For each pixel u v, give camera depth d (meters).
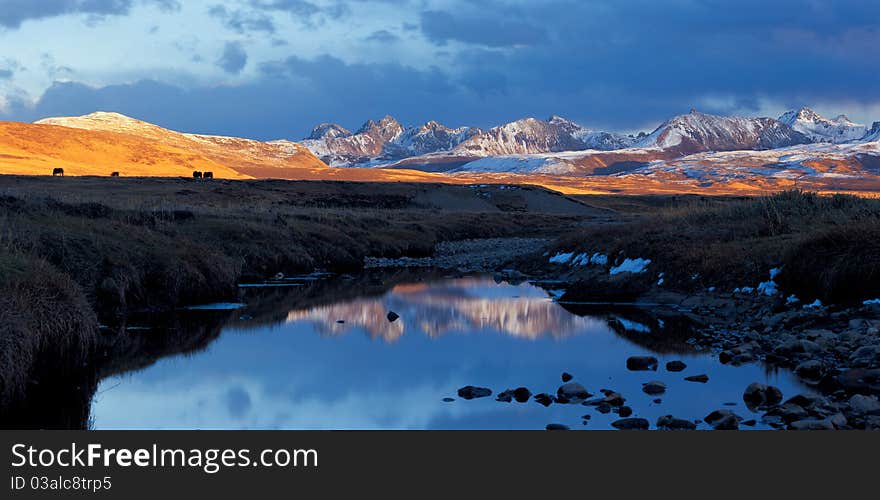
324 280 38.91
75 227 27.52
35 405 14.82
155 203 49.00
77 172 152.75
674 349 19.95
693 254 29.48
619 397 14.40
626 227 40.53
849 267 21.55
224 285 29.75
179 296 27.66
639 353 19.58
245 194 101.69
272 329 23.73
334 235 49.25
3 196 29.94
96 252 25.80
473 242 71.75
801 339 18.97
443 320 25.69
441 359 19.28
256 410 14.69
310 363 18.83
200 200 89.62
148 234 29.83
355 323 24.98
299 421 13.97
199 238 37.00
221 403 15.16
